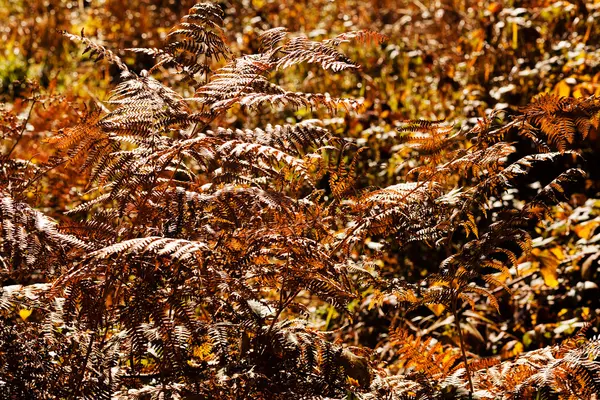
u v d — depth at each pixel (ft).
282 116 21.61
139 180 8.71
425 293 9.43
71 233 8.96
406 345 9.66
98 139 8.98
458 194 9.45
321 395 8.52
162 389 8.34
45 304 8.72
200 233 8.50
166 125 8.77
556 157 17.29
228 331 8.57
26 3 40.96
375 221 9.22
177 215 8.72
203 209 9.04
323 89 24.45
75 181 15.39
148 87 9.03
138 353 8.12
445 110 20.95
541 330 13.37
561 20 23.24
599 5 23.02
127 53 31.40
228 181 9.00
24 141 17.56
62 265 8.73
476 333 13.56
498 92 19.57
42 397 8.27
